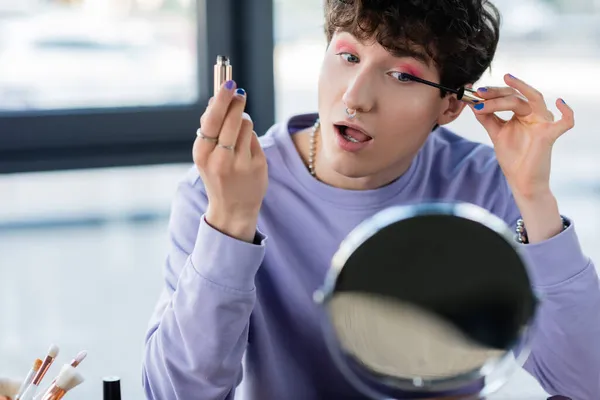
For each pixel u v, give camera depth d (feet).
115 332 8.43
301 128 3.67
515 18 10.43
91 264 9.86
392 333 2.38
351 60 3.03
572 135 11.77
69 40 9.83
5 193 11.45
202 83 10.03
